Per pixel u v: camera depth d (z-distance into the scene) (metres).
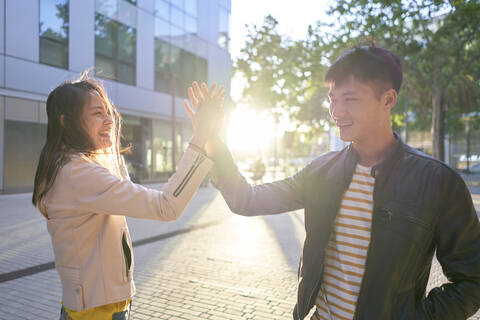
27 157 13.23
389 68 1.11
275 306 3.59
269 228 7.54
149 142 19.33
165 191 1.24
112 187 1.22
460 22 12.38
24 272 4.57
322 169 1.30
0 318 3.30
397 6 8.43
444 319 1.09
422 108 16.67
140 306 3.59
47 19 13.55
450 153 25.00
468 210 1.07
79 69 14.77
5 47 12.33
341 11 10.40
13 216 8.53
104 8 15.83
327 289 1.25
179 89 20.72
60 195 1.26
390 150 1.16
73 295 1.28
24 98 13.00
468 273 1.09
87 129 1.35
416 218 1.05
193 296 3.83
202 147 1.27
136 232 7.04
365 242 1.16
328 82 1.20
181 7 20.56
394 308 1.07
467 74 16.05
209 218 8.73
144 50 18.09
